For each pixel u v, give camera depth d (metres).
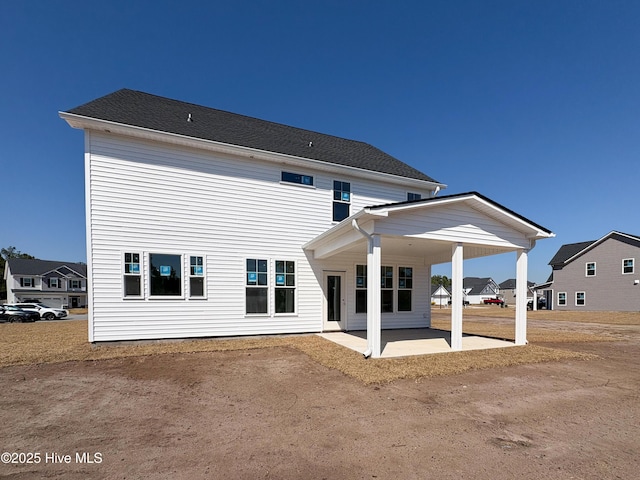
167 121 10.29
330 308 11.66
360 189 12.40
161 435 3.80
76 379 6.01
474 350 8.53
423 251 11.59
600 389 5.66
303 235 11.30
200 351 8.27
